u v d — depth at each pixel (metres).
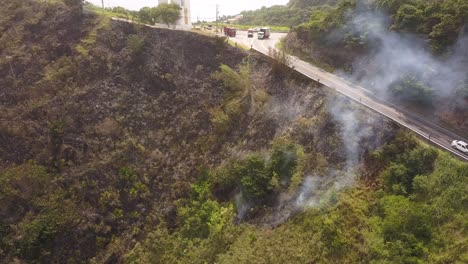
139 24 49.88
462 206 25.95
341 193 30.77
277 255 27.92
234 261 28.50
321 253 26.88
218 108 43.97
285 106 42.09
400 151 31.69
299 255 27.06
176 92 45.34
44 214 34.75
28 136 39.47
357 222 28.17
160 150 41.38
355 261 25.72
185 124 43.06
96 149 39.66
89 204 36.53
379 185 30.61
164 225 36.38
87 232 35.03
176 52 48.69
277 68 45.16
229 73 45.88
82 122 41.09
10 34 47.84
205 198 37.09
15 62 45.12
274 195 34.25
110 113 42.34
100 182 37.72
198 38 49.88
